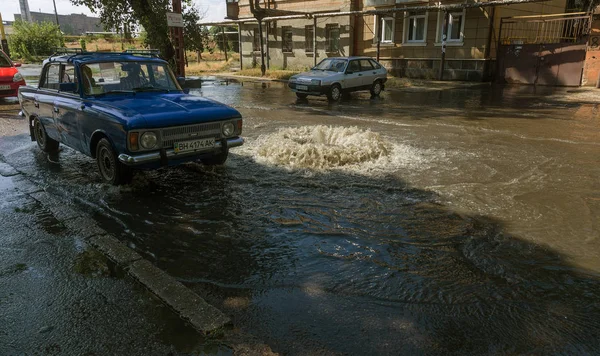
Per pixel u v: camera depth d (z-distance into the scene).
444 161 6.84
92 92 5.86
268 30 28.16
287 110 12.57
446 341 2.67
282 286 3.32
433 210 4.82
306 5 26.09
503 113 11.97
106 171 5.67
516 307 3.03
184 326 2.82
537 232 4.24
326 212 4.79
